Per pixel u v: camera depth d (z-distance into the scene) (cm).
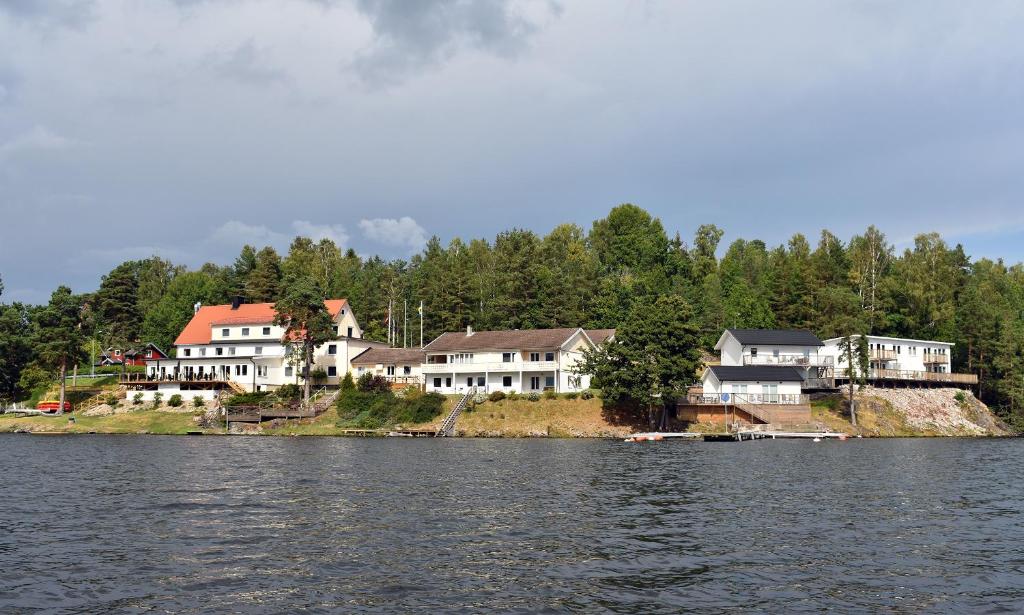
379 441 8288
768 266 17050
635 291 13962
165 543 2772
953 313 13125
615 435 8950
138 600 2095
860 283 13525
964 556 2602
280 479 4597
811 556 2597
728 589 2209
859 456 6372
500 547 2716
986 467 5469
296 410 9888
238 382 11694
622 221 19175
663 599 2119
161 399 10925
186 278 16550
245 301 13712
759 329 11612
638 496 3922
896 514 3403
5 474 4909
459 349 10731
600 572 2386
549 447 7362
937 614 1997
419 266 18550
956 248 14575
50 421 10256
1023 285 17088
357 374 11362
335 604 2064
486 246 18400
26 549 2680
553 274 14112
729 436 8631
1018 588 2223
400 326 15175
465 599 2109
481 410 9600
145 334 14925
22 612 1991
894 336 13275
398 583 2258
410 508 3519
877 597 2139
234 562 2494
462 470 5122
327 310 10506
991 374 12000
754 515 3366
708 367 10394
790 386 10212
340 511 3434
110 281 12838
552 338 10512
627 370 9106
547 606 2055
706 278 15225
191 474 4878
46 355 10812
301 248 19062
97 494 3975
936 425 10150
